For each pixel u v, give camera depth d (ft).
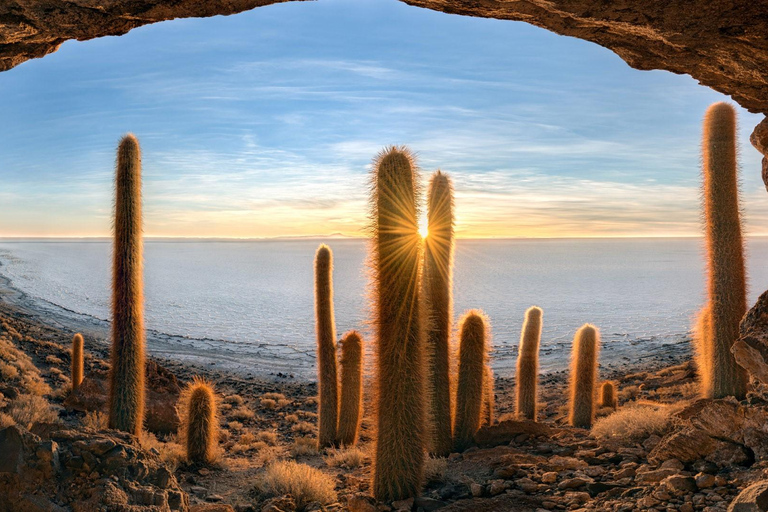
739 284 26.81
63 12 18.60
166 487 17.67
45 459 16.30
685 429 21.62
